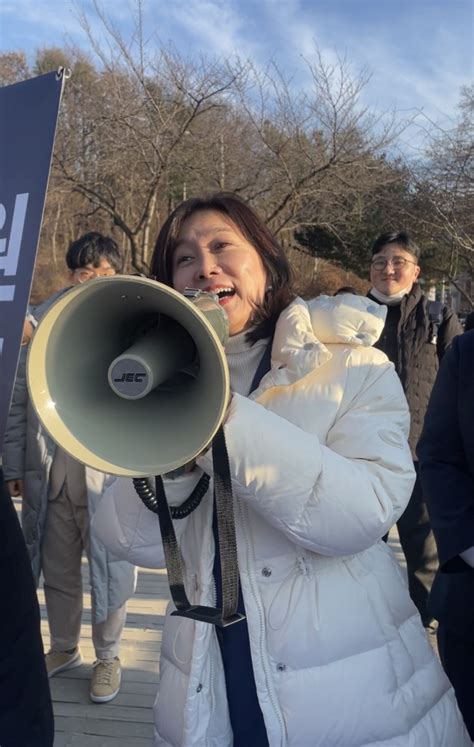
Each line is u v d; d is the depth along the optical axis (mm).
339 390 1413
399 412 1439
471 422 1731
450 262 15984
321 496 1262
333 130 12836
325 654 1348
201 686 1357
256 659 1349
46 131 1224
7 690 1231
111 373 1071
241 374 1580
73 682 2932
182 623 1461
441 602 1783
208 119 12859
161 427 1174
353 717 1338
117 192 13734
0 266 1252
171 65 12375
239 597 1404
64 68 1218
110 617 2795
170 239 1589
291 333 1424
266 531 1396
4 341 1243
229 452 1212
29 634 1275
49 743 1284
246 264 1505
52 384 1116
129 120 12492
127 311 1209
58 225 20719
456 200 13680
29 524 2848
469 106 13633
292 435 1248
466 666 1760
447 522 1691
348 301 1470
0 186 1262
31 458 2820
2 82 22016
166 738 1469
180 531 1494
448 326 3752
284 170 13039
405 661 1427
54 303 1085
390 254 3688
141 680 2963
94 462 1075
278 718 1329
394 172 14008
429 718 1438
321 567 1401
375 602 1420
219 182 13258
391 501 1337
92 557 2740
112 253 3156
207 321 1035
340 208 14234
